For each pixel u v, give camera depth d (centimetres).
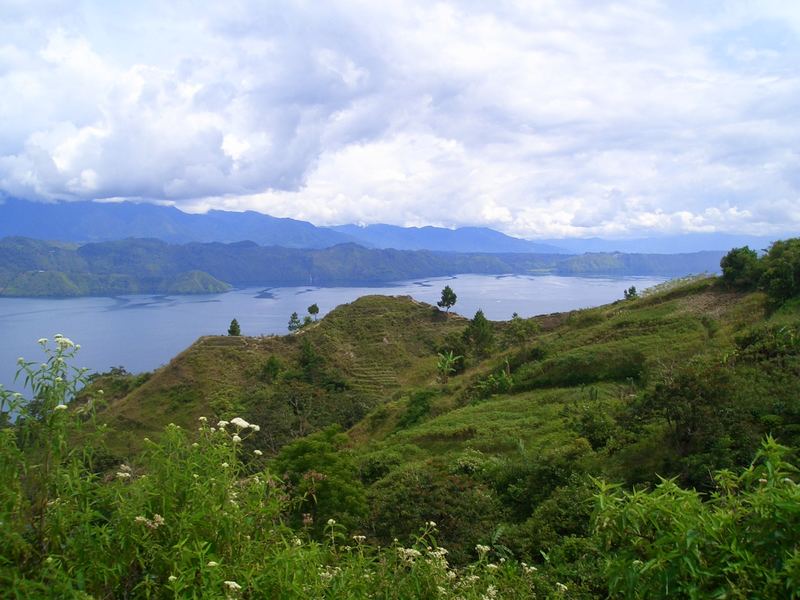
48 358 349
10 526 305
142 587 329
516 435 2348
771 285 3234
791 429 1328
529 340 4791
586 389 2958
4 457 313
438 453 2420
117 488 355
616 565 351
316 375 6116
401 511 1417
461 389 3925
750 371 1702
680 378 1559
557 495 1366
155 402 5584
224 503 382
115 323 18725
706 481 1245
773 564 314
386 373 6438
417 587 416
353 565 414
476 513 1423
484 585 498
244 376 6144
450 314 8275
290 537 432
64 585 285
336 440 1521
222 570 329
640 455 1539
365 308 8231
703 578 321
